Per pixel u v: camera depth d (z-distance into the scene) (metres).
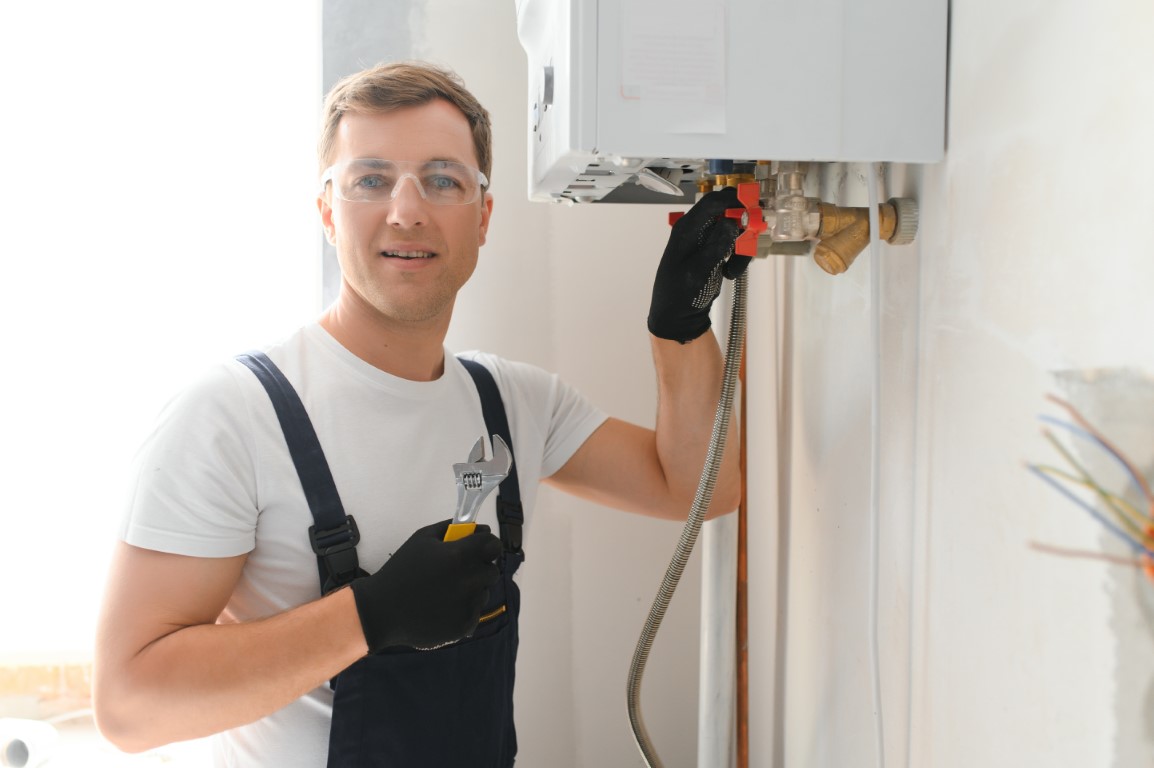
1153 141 0.50
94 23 1.56
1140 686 0.51
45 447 1.63
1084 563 0.56
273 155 1.61
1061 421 0.59
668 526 1.61
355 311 1.08
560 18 0.76
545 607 1.61
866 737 0.93
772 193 0.89
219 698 0.86
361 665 0.98
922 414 0.80
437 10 1.50
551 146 0.84
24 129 1.57
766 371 1.31
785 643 1.21
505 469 1.00
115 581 0.92
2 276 1.59
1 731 1.52
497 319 1.58
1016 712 0.65
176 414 0.97
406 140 1.02
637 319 1.59
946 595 0.75
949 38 0.74
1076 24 0.57
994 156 0.67
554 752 1.62
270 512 0.99
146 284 1.62
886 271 0.87
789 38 0.73
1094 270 0.55
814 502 1.09
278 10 1.58
